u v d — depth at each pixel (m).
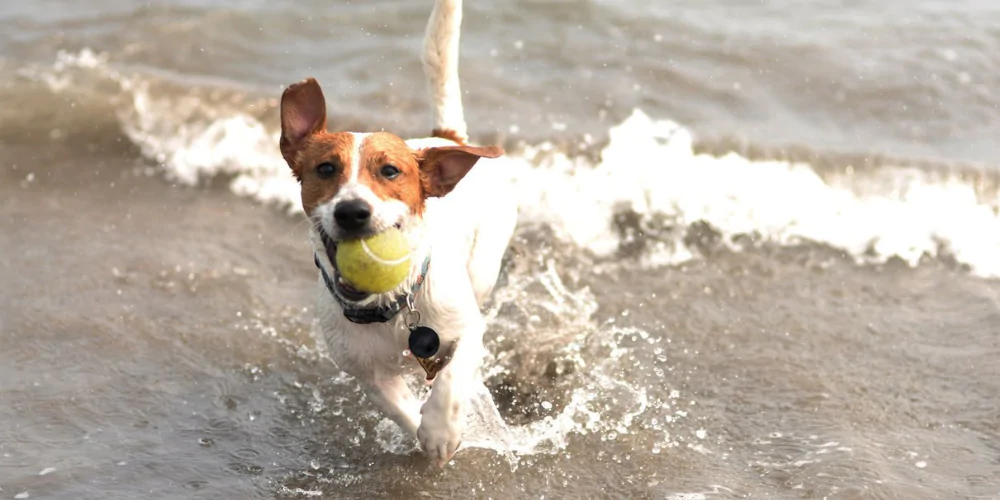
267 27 11.34
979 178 8.75
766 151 9.16
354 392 6.51
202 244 8.23
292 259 8.07
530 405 6.32
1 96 10.02
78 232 8.35
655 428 6.05
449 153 5.02
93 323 7.15
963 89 10.10
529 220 8.45
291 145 5.15
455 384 5.25
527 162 9.18
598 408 6.25
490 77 10.37
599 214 8.51
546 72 10.50
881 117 9.80
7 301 7.37
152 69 10.59
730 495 5.45
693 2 11.90
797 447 5.84
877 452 5.78
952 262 7.86
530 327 7.10
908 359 6.69
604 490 5.57
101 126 9.77
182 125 9.81
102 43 10.97
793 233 8.27
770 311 7.29
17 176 9.14
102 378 6.59
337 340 5.43
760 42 10.93
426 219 5.16
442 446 5.30
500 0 11.70
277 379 6.65
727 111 9.89
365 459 5.91
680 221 8.43
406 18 11.55
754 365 6.64
